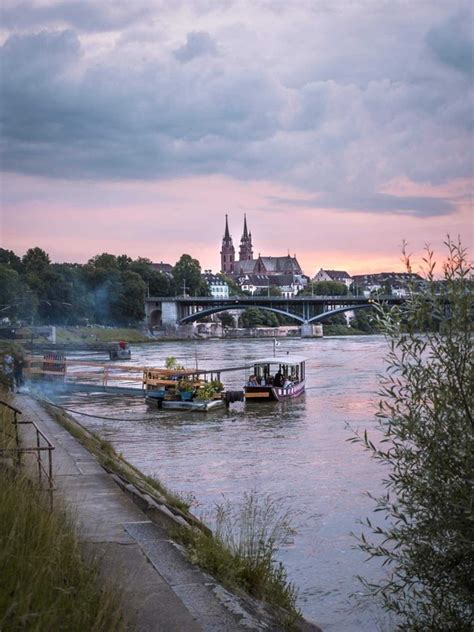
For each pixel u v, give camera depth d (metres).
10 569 7.69
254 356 110.75
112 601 7.99
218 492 24.12
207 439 36.12
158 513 14.88
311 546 18.02
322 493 23.77
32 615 6.80
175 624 8.89
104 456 22.09
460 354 9.96
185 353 125.38
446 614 10.33
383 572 16.14
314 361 95.69
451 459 9.98
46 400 42.31
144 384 56.16
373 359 98.88
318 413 45.59
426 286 10.18
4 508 9.19
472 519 9.37
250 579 11.95
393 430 10.58
